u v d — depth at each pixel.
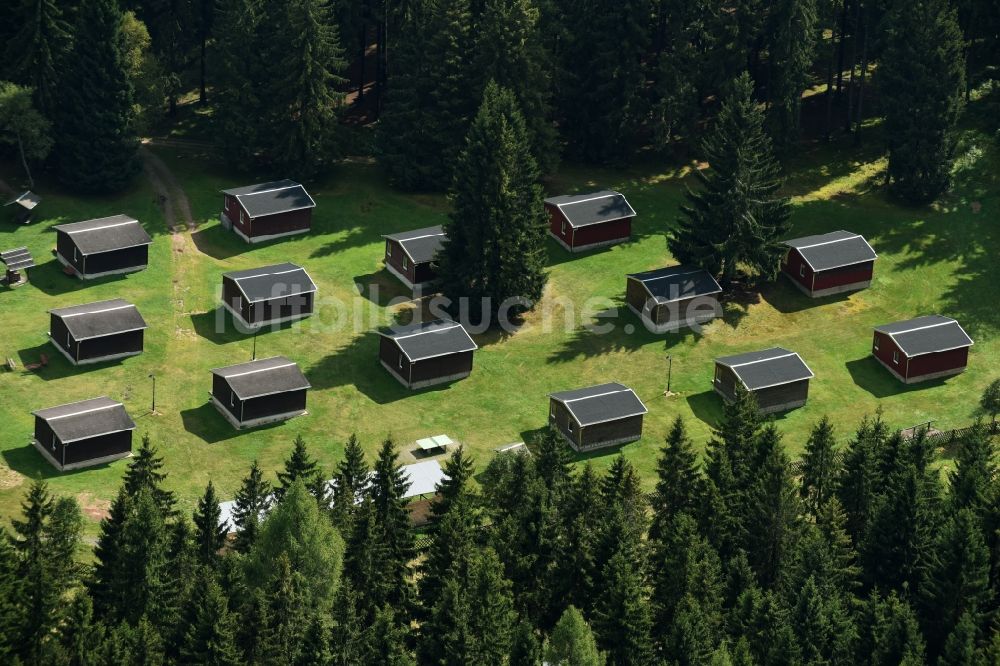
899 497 193.25
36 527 180.75
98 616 177.38
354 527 183.25
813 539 187.88
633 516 193.25
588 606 182.62
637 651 171.50
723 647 161.50
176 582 178.62
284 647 168.88
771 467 193.25
